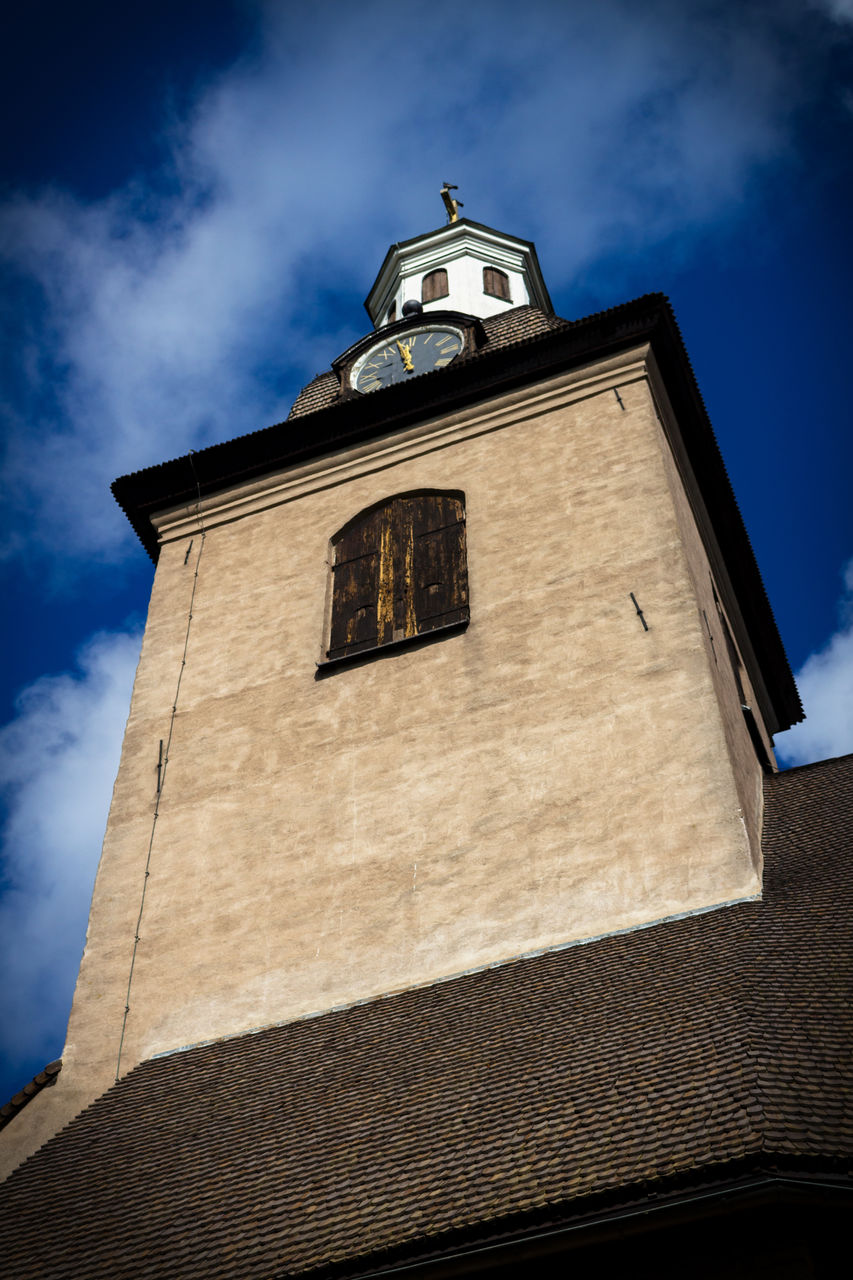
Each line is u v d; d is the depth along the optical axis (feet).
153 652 69.26
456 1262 32.14
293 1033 49.62
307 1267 33.45
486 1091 39.19
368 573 68.90
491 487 69.51
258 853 57.41
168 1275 35.27
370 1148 38.45
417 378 76.33
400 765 57.98
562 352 74.84
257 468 77.97
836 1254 30.01
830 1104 31.78
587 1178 32.40
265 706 63.67
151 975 54.85
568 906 50.14
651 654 57.21
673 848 50.08
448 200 121.70
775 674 86.79
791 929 42.57
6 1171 47.98
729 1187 30.19
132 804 61.93
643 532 62.85
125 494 80.18
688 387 75.25
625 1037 39.11
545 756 55.36
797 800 57.41
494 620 62.03
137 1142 44.62
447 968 50.14
